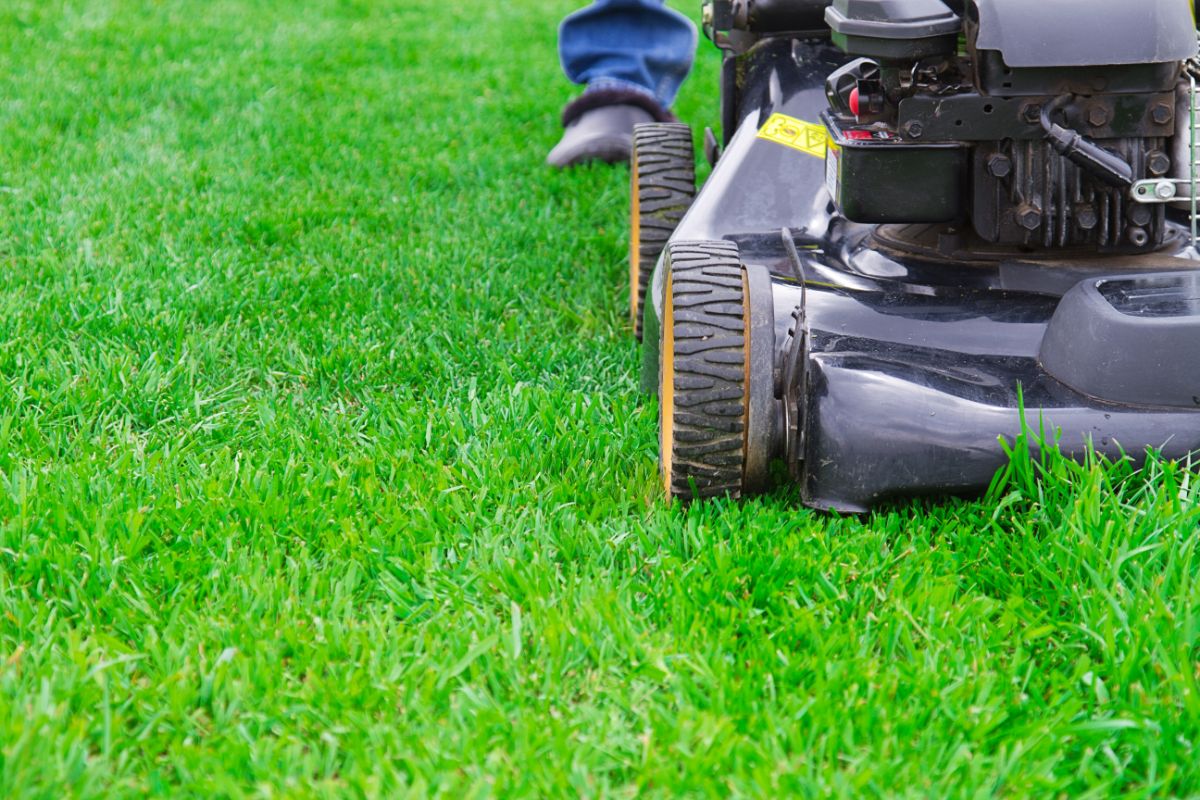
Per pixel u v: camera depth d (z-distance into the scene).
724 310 1.71
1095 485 1.66
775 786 1.51
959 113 1.76
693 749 1.54
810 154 1.96
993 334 1.76
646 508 1.78
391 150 2.75
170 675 1.58
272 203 2.44
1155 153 1.76
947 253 1.83
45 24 3.75
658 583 1.67
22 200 2.38
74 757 1.52
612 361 2.04
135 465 1.81
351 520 1.73
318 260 2.27
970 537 1.71
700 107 3.27
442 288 2.20
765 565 1.67
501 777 1.51
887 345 1.76
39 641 1.61
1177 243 1.83
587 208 2.47
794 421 1.72
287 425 1.89
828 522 1.75
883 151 1.78
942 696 1.57
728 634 1.61
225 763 1.53
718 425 1.71
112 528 1.71
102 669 1.58
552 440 1.85
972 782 1.52
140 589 1.67
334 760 1.54
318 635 1.62
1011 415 1.69
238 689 1.57
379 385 2.00
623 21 2.83
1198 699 1.55
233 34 3.81
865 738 1.55
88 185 2.45
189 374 1.97
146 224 2.33
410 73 3.50
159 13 4.05
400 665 1.59
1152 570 1.65
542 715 1.57
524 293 2.21
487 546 1.70
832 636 1.61
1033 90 1.75
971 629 1.62
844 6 1.80
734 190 1.95
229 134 2.80
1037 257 1.81
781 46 2.09
